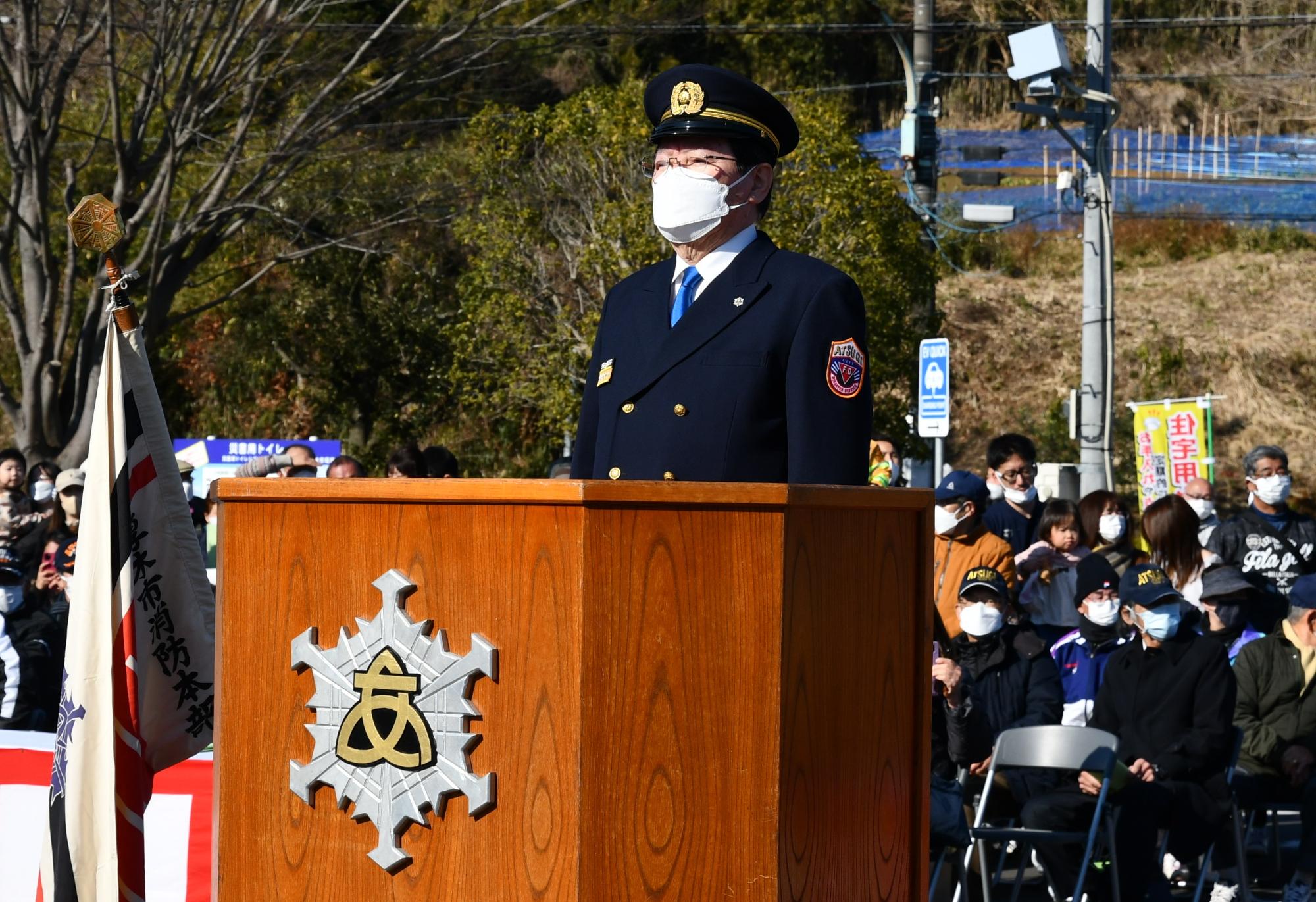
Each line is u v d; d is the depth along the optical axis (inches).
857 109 2272.4
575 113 1326.3
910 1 2234.3
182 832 368.2
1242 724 556.1
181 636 272.2
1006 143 2265.0
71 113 1461.6
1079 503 709.9
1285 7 2456.9
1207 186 2297.0
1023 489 716.7
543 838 149.3
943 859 435.5
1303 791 540.7
